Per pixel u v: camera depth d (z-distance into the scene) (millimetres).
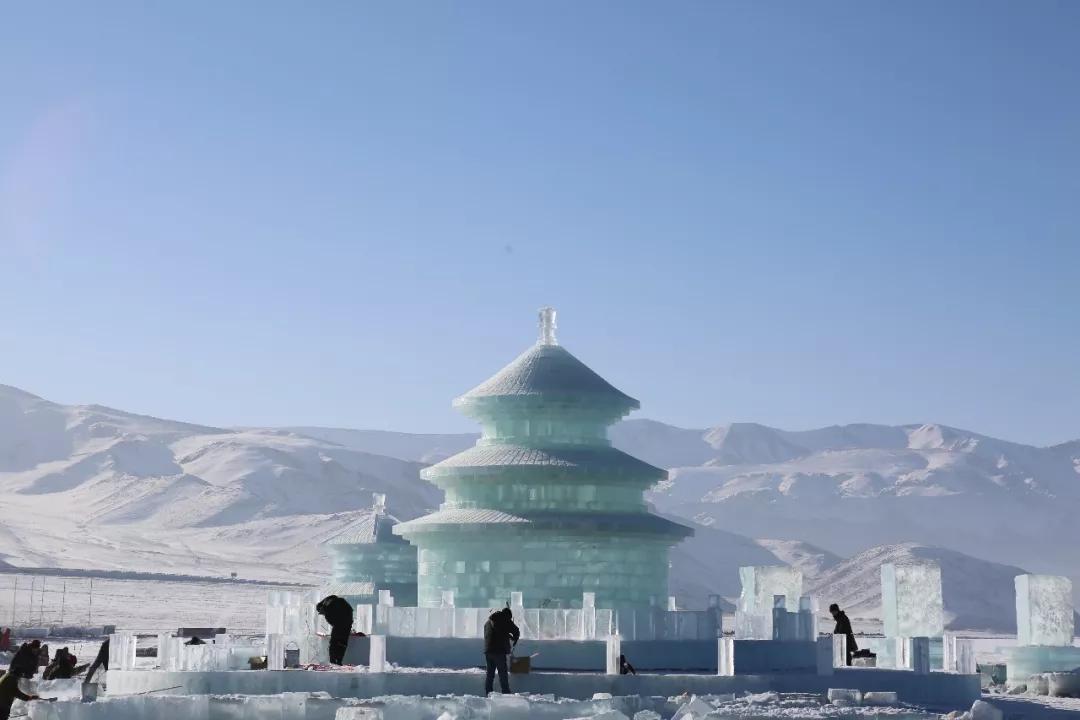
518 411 54281
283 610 46250
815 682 41406
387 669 40969
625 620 44469
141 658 49094
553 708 33094
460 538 51531
